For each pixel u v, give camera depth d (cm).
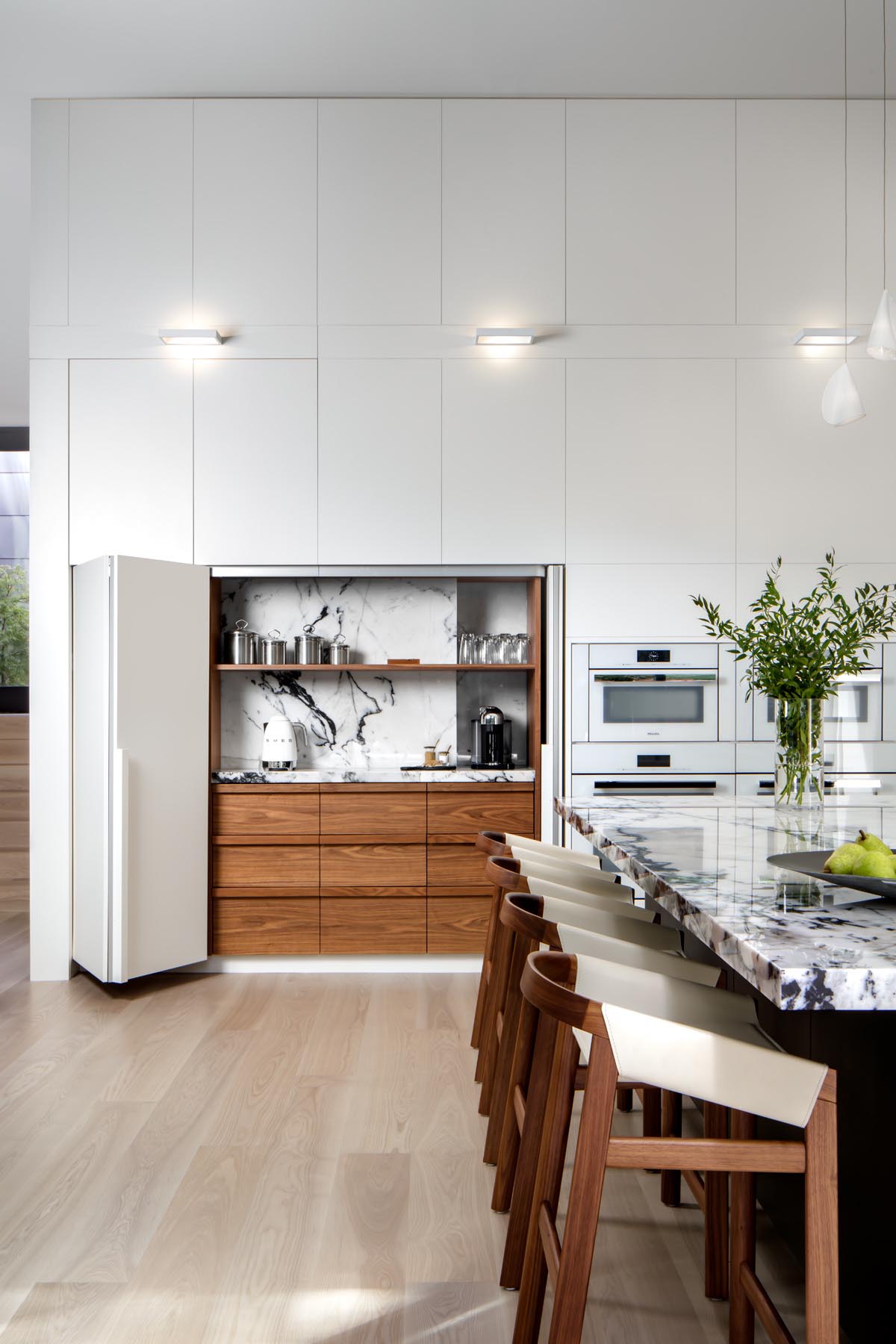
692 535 451
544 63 426
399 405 450
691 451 451
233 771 456
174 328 444
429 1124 282
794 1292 199
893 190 454
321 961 448
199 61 423
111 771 407
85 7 386
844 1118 179
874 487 454
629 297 450
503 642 470
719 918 149
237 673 496
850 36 408
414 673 500
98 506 449
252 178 450
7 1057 337
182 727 430
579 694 448
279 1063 330
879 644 452
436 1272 209
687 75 436
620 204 451
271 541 449
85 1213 232
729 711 451
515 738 506
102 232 449
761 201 452
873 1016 166
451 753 496
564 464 449
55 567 448
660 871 189
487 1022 294
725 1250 202
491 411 450
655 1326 192
